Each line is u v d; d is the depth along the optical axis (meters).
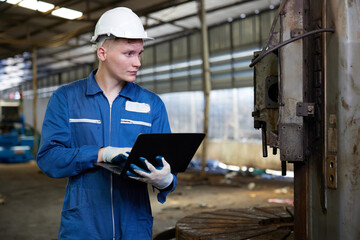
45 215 5.77
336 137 1.73
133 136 1.80
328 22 1.75
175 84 13.66
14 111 13.55
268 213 3.04
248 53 10.86
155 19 10.96
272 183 8.70
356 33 1.69
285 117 1.84
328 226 1.78
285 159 1.85
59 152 1.66
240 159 11.26
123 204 1.73
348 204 1.70
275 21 1.88
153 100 1.91
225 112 12.09
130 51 1.67
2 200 6.71
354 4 1.69
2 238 4.58
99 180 1.72
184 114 13.62
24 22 11.77
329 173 1.76
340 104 1.71
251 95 11.17
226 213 3.07
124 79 1.71
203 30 8.98
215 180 8.91
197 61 12.59
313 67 1.89
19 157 13.05
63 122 1.74
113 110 1.78
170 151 1.60
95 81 1.79
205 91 9.10
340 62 1.70
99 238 1.71
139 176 1.56
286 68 1.83
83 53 16.27
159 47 14.13
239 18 10.98
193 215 3.02
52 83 21.95
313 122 1.87
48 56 17.17
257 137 11.05
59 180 9.52
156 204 6.47
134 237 1.75
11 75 23.16
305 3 1.85
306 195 1.91
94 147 1.68
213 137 12.59
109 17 1.68
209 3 9.84
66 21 11.40
